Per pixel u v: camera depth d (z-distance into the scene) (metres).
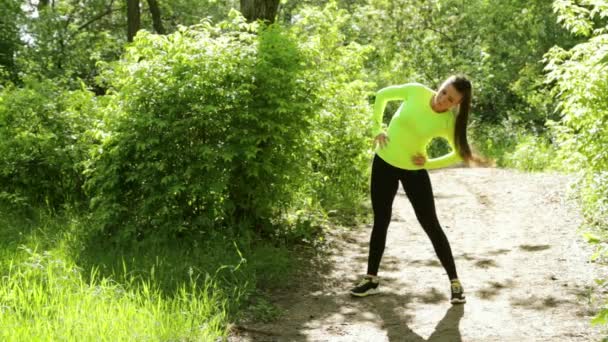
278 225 6.72
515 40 19.56
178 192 5.80
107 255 5.45
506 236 6.77
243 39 6.70
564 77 6.71
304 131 6.46
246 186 6.27
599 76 6.40
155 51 6.50
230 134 6.16
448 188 10.16
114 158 6.10
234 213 6.42
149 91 6.15
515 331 4.20
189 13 24.34
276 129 6.27
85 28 23.34
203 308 4.37
